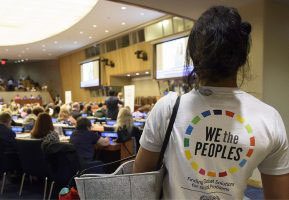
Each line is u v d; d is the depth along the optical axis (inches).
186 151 30.2
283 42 174.2
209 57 29.8
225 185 29.4
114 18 376.5
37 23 436.1
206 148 29.9
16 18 409.7
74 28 432.8
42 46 589.9
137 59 444.5
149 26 409.1
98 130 192.7
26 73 890.1
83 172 50.2
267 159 30.8
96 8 331.6
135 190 32.7
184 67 33.5
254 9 166.9
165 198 32.0
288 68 176.6
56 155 125.8
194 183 29.9
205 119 30.4
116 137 178.4
